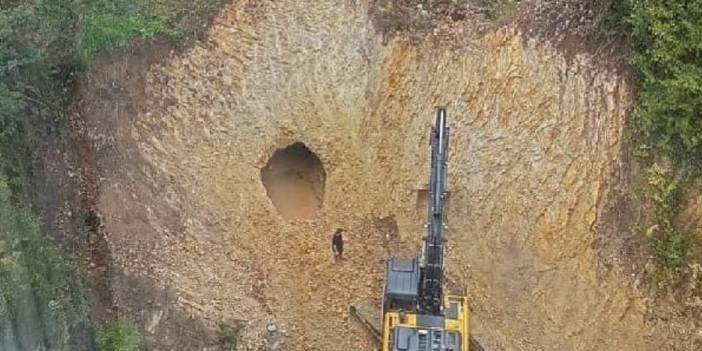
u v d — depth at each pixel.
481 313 16.88
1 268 13.56
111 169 16.61
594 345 15.99
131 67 16.73
